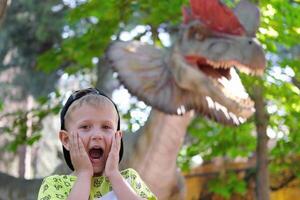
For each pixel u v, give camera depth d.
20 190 11.20
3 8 6.81
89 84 16.34
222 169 14.75
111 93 14.20
